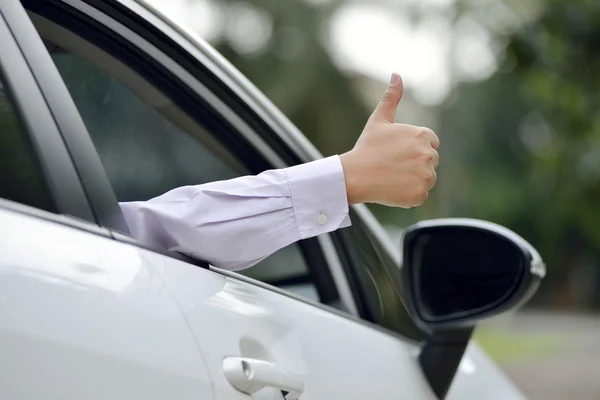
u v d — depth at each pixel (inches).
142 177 109.1
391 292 100.3
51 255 54.3
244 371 60.3
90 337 52.3
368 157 68.4
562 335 952.3
